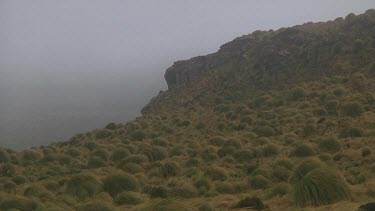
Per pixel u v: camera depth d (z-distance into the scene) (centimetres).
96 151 3428
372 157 2062
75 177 2000
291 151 2650
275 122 4147
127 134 4784
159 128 4912
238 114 4922
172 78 8625
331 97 4366
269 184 1900
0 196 1808
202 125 4784
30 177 2686
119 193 1905
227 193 1869
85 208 1565
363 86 4509
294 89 5019
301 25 7531
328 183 1257
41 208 1555
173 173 2539
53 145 4834
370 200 1145
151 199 1850
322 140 2691
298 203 1275
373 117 3375
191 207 1259
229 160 2825
